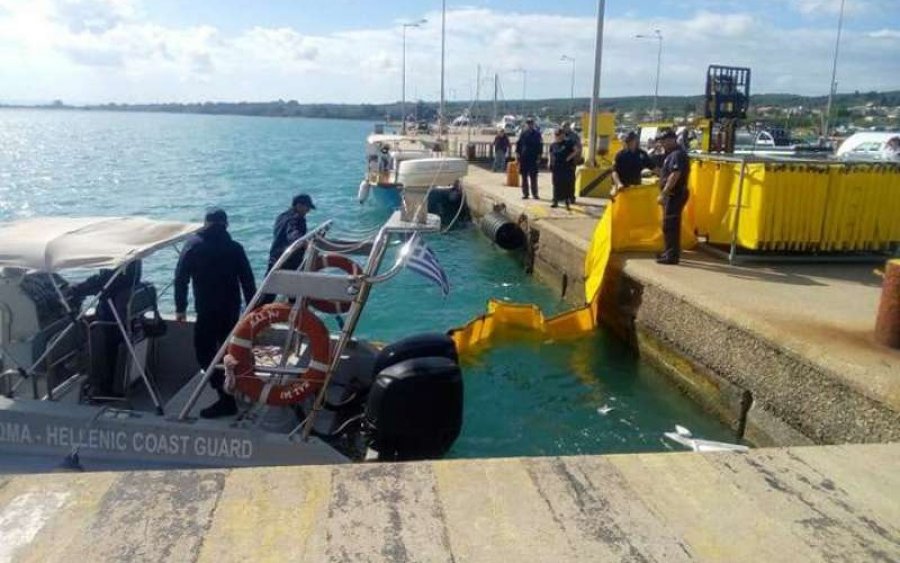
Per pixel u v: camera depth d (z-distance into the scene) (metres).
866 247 10.48
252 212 26.12
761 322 7.25
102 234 5.85
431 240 20.20
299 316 5.37
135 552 2.78
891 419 5.51
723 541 3.03
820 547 3.01
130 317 6.13
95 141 100.38
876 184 10.28
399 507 3.18
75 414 5.41
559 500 3.30
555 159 17.05
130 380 6.29
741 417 7.38
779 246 10.32
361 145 93.00
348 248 6.32
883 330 6.54
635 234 11.12
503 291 14.08
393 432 5.33
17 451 5.41
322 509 3.14
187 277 6.00
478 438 7.11
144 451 5.40
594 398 8.23
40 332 5.78
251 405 5.89
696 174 11.40
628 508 3.26
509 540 2.96
